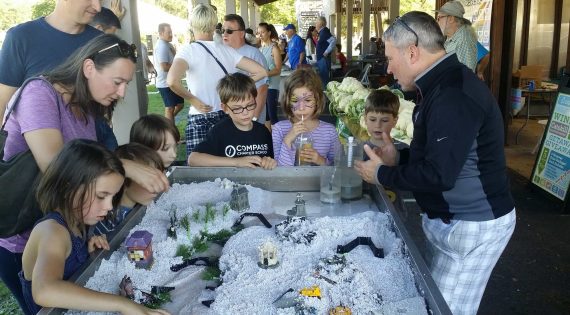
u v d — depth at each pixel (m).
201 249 1.62
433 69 1.66
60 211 1.38
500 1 5.61
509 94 5.84
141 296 1.31
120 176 1.41
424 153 1.71
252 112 2.63
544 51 7.60
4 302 2.85
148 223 1.76
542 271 3.09
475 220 1.78
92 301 1.18
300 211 1.86
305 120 2.75
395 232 1.64
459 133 1.55
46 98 1.64
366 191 2.12
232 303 1.28
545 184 4.25
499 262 3.21
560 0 7.30
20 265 1.73
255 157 2.29
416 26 1.65
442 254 1.94
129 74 1.69
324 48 11.47
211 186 2.11
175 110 7.28
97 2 2.11
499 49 5.83
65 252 1.35
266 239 1.64
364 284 1.33
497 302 2.77
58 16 2.08
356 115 3.79
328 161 2.65
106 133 2.05
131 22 4.09
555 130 4.23
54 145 1.62
